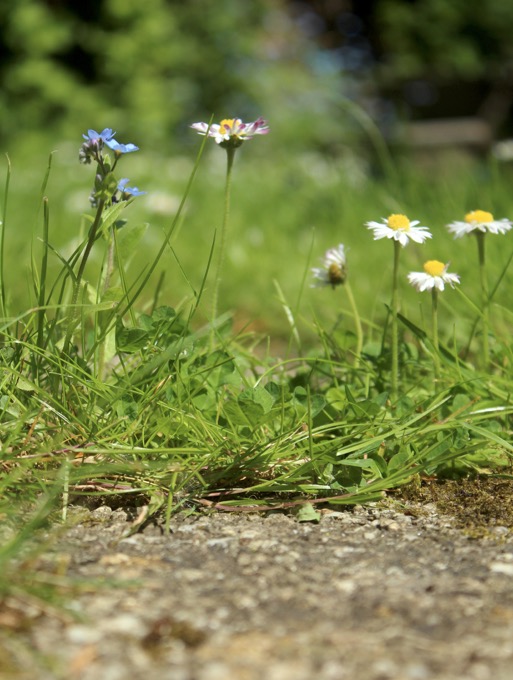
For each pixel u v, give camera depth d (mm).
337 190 1239
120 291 687
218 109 2248
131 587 602
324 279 741
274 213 1319
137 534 636
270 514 656
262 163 1766
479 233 741
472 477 687
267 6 2438
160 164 1698
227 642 579
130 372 688
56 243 1156
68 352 681
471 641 582
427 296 844
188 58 2236
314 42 2553
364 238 1040
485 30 2451
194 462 667
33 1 2137
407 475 666
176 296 1016
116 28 2178
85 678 565
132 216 1254
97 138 669
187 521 646
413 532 645
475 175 1131
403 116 1898
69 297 731
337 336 748
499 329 790
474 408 708
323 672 570
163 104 2096
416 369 741
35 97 2078
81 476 646
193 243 1179
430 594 604
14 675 565
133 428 666
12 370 663
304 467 664
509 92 2160
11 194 1346
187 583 606
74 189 1401
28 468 648
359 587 607
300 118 2166
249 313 985
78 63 2164
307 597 601
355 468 672
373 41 2650
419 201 985
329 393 714
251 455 673
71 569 610
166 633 582
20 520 632
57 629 581
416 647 579
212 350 714
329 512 659
